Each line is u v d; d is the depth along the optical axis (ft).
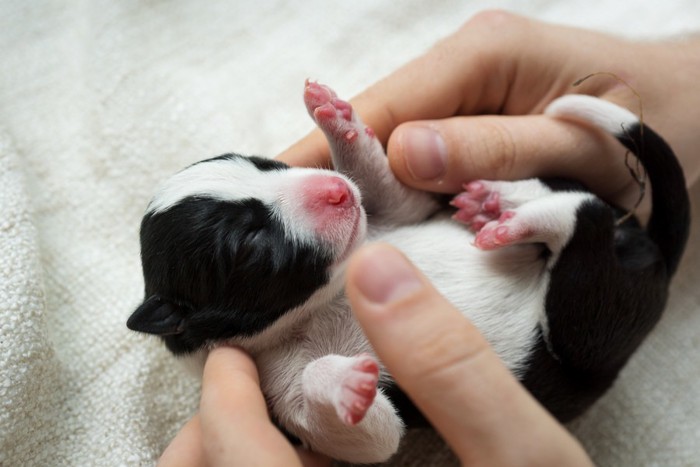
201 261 1.08
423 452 1.22
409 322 0.95
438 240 1.19
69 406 1.21
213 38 1.53
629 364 1.29
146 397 1.23
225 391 1.02
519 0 1.56
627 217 1.19
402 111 1.26
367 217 1.23
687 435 1.25
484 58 1.26
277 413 1.12
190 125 1.44
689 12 1.50
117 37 1.51
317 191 1.10
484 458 0.94
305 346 1.13
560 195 1.15
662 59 1.27
